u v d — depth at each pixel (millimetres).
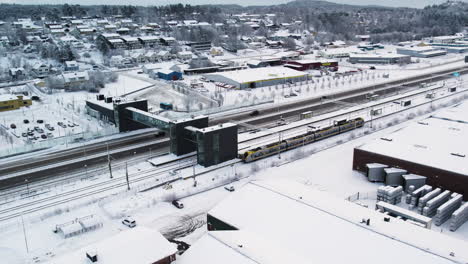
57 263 42625
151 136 103312
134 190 72188
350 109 129125
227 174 79062
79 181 76812
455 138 85500
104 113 115625
